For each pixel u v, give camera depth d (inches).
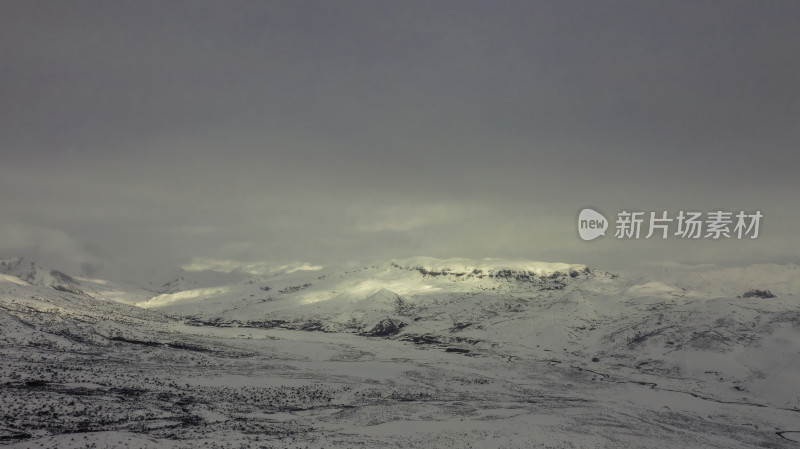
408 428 4097.0
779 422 5059.1
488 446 3784.5
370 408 4665.4
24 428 3115.2
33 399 3619.6
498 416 4635.8
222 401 4367.6
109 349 5792.3
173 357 5782.5
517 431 4185.5
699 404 5649.6
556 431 4254.4
